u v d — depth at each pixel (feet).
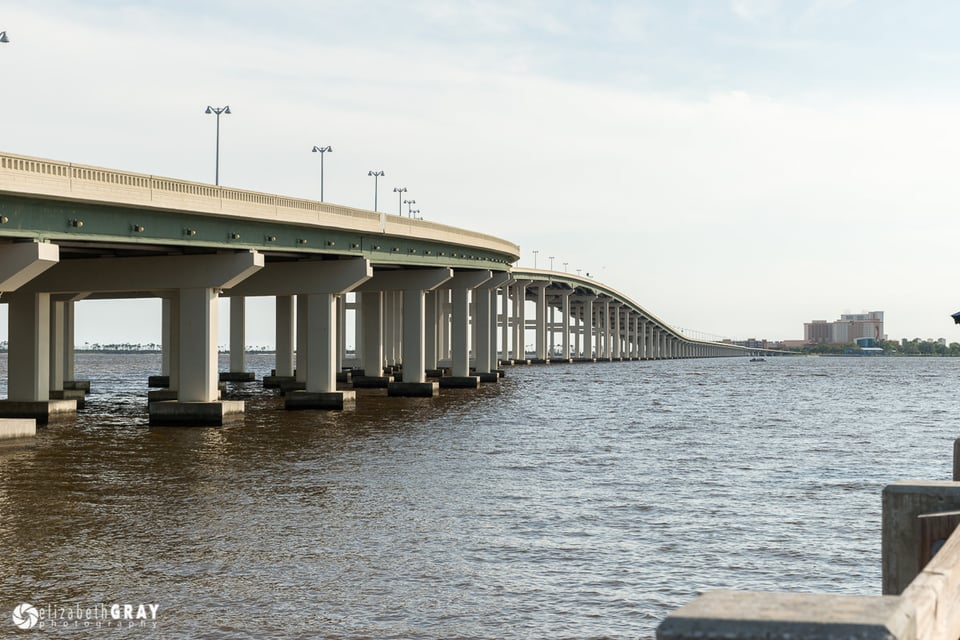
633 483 128.06
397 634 62.39
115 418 231.50
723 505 110.93
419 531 94.94
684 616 14.11
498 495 117.19
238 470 139.03
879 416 255.29
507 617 66.08
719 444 179.42
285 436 188.96
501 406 281.33
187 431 198.29
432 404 289.33
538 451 164.76
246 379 450.71
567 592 72.64
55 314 287.07
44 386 219.41
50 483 126.52
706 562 82.48
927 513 31.48
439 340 583.99
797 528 97.35
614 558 83.66
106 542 90.22
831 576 78.02
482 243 387.55
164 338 419.74
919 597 18.07
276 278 271.90
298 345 384.88
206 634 62.69
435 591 72.74
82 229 175.94
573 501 112.98
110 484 125.70
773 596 15.25
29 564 81.76
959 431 209.87
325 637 61.77
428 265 337.72
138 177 183.73
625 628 63.82
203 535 93.09
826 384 471.62
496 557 83.87
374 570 79.15
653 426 217.77
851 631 13.60
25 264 164.45
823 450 170.30
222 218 212.02
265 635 62.28
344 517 102.42
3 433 166.81
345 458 153.38
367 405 284.41
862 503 113.09
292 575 77.61
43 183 161.48
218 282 214.48
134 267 218.18
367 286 349.20
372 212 279.69
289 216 232.94
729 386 433.89
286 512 105.40
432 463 147.74
